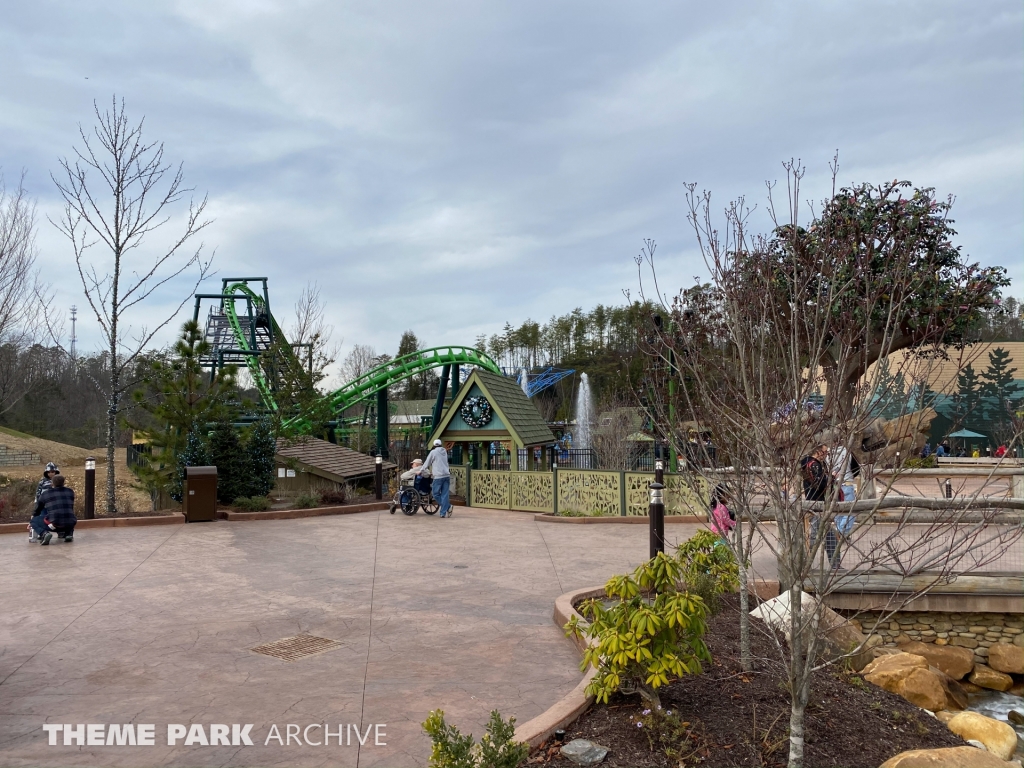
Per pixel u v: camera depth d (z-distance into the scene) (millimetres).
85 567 11242
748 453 5469
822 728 5340
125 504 31828
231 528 15766
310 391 26781
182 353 18594
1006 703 9305
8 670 6480
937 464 27188
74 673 6410
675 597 5133
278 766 4645
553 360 107438
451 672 6512
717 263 5965
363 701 5777
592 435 36750
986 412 36062
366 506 19156
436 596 9492
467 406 23984
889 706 6184
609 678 5031
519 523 16766
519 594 9641
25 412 58312
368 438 46344
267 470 20062
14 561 11727
